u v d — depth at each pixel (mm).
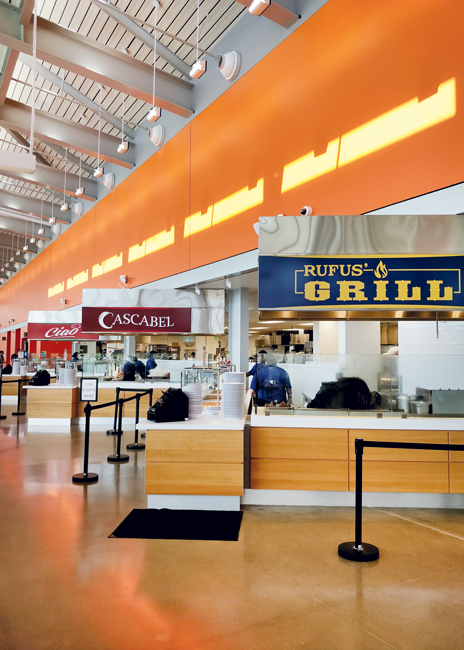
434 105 4277
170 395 4309
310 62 5820
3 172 12070
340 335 6488
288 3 6047
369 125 4957
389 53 4762
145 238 10328
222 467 4051
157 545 3303
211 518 3873
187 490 4062
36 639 2178
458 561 3086
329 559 3100
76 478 4930
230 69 7180
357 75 5133
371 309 4070
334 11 5496
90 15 7852
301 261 4164
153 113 7684
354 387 4395
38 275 19609
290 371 4453
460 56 4074
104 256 12602
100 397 9148
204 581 2766
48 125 9555
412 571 2928
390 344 9000
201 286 8797
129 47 8320
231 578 2809
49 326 13852
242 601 2537
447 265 4047
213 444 4066
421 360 4359
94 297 9180
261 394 4465
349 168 5188
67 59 7027
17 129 9234
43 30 6824
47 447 6812
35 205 15359
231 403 4422
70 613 2402
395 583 2764
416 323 6785
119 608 2455
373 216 4145
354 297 4094
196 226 8328
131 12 7500
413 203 4457
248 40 7043
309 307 4129
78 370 10547
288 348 15047
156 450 4094
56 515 3908
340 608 2469
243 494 4316
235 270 7207
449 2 4176
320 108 5633
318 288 4133
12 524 3693
